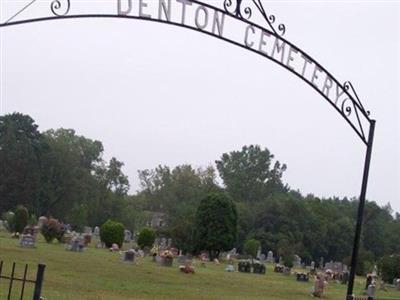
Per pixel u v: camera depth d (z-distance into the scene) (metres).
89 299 20.39
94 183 94.25
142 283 27.48
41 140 87.88
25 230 52.44
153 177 116.12
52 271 27.61
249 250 73.31
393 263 56.75
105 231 53.75
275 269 53.38
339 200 119.44
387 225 115.56
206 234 56.91
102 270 31.20
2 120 87.12
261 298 27.50
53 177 87.50
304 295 32.69
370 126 12.45
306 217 91.38
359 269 69.44
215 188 107.25
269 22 10.81
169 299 23.00
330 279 53.84
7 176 83.44
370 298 14.90
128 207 102.44
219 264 52.72
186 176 110.50
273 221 89.44
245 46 10.80
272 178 124.19
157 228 77.00
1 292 19.00
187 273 36.34
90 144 101.12
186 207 90.06
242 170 123.19
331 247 95.19
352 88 12.08
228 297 26.02
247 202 113.19
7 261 29.61
